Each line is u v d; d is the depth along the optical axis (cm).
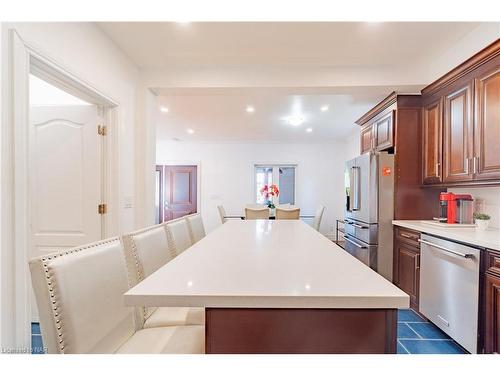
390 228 307
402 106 303
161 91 298
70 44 184
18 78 142
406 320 250
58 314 86
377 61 274
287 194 687
